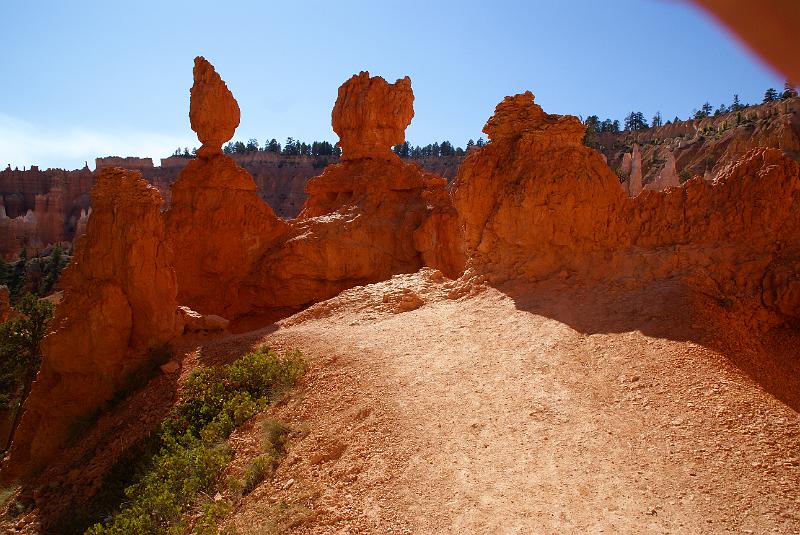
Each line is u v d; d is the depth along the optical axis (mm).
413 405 10664
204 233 26188
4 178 103062
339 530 8070
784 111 72625
